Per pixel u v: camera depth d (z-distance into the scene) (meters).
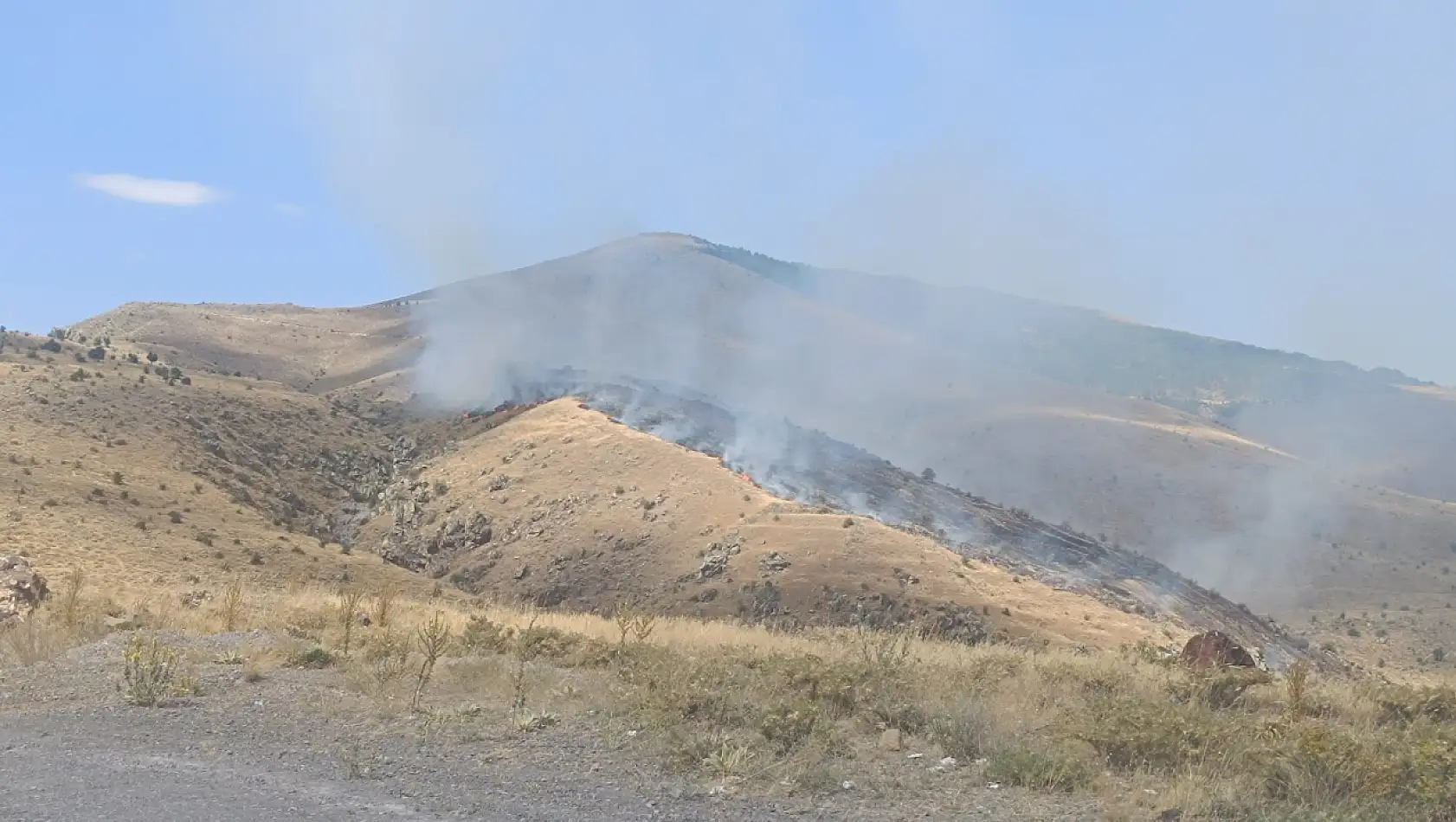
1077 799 7.81
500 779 8.15
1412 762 8.05
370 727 10.02
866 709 10.52
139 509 55.72
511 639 15.41
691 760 8.69
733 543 57.62
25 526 44.34
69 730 9.99
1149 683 13.07
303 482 83.62
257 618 19.19
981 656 14.54
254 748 9.23
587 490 71.44
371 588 44.22
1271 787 7.98
